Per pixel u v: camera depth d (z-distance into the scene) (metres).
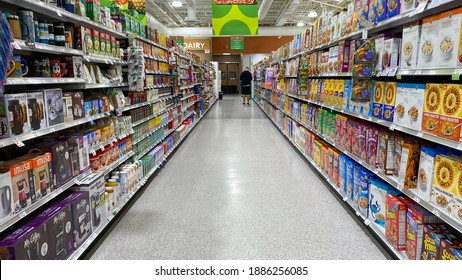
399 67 2.39
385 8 2.60
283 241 2.91
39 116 2.14
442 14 1.88
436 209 1.96
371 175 3.01
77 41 2.71
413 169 2.28
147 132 4.74
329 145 4.54
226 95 25.47
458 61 1.75
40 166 2.12
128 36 3.86
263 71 13.65
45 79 2.22
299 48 6.10
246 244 2.87
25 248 1.86
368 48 2.78
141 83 3.82
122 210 3.64
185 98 8.51
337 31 3.76
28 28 2.12
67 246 2.32
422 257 2.12
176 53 7.13
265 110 13.09
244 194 4.11
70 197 2.50
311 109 5.15
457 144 1.77
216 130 9.23
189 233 3.09
